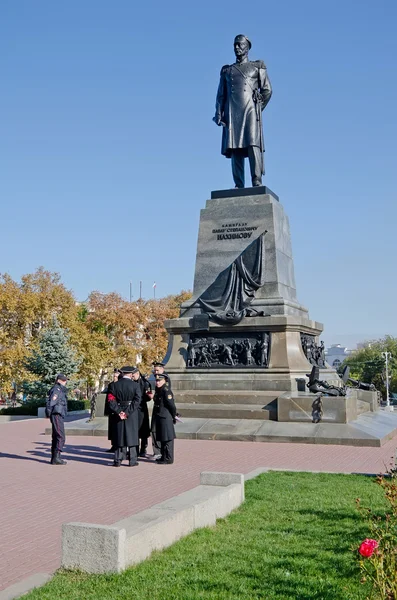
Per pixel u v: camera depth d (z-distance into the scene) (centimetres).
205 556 910
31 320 6181
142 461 1930
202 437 2477
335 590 789
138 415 1842
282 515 1166
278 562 895
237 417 2633
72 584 786
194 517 1040
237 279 2991
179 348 2989
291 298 3152
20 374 5875
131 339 7912
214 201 3197
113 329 7681
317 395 2553
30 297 6094
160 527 930
